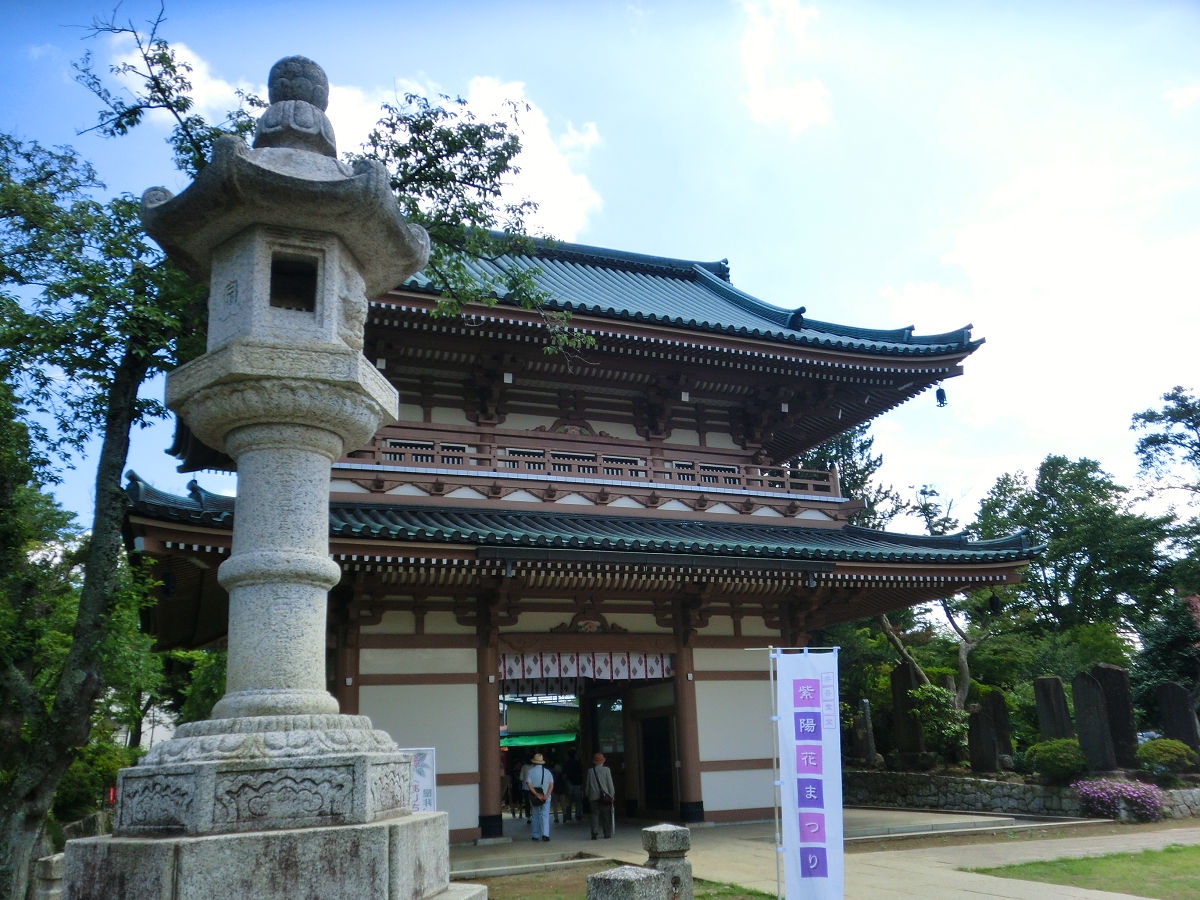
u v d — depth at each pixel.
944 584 21.42
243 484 6.50
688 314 27.02
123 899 5.21
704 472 23.92
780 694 10.77
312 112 7.34
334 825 5.57
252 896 5.16
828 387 24.50
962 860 15.47
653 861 9.54
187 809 5.38
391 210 6.93
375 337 20.16
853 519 42.41
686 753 20.48
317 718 5.96
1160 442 45.16
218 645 23.73
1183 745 23.17
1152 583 43.66
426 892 5.96
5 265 13.92
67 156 15.09
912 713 25.88
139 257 14.02
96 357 13.88
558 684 26.42
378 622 18.61
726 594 21.47
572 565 18.03
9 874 13.09
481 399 22.12
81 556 20.69
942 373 24.25
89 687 13.96
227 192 6.53
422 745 18.22
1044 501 48.81
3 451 14.30
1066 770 21.64
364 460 20.14
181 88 14.10
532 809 19.30
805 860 10.28
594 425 23.55
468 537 16.80
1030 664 43.06
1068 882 13.44
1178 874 14.03
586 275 30.42
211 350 6.86
